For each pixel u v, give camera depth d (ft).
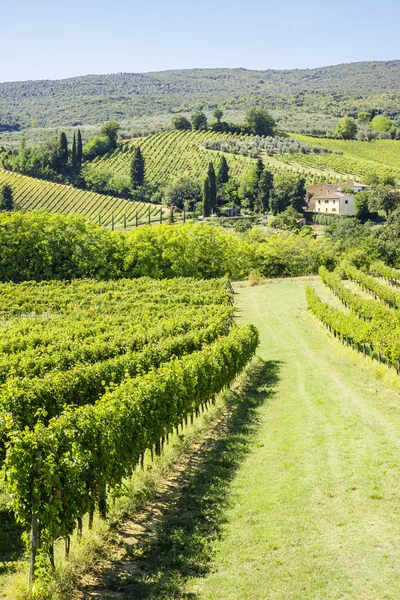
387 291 181.78
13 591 30.89
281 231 344.69
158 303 175.01
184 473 52.01
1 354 90.17
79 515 36.40
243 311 190.70
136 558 35.86
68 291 199.62
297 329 150.92
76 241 256.32
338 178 514.68
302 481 46.78
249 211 460.14
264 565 33.81
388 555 33.73
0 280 243.81
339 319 128.47
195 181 491.72
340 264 266.98
